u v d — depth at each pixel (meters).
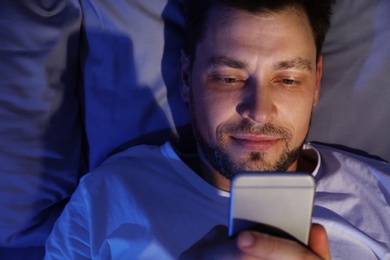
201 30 0.82
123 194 0.88
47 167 1.00
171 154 0.93
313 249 0.55
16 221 1.02
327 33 0.97
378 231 0.87
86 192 0.91
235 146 0.82
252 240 0.48
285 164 0.83
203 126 0.84
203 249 0.57
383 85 0.99
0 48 0.92
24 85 0.95
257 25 0.77
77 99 1.03
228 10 0.78
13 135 0.96
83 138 1.07
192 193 0.89
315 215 0.86
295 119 0.81
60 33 0.94
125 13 0.94
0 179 0.99
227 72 0.79
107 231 0.86
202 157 0.91
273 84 0.79
